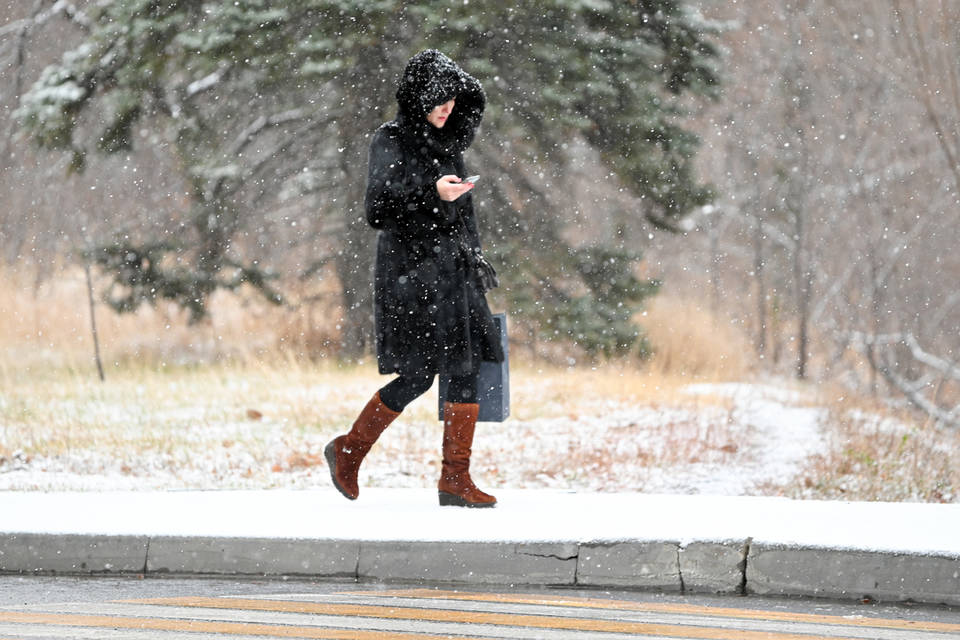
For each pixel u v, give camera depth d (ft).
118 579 64.64
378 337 74.79
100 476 110.32
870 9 301.84
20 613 55.11
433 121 74.18
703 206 237.66
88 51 231.71
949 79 256.11
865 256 357.61
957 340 351.05
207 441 131.13
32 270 252.21
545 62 221.05
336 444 76.89
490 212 241.14
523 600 58.08
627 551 61.57
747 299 370.53
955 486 118.52
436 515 69.56
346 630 51.60
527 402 175.22
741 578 60.39
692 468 123.54
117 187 321.32
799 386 213.46
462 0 212.64
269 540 64.64
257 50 217.15
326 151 247.09
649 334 230.07
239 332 231.30
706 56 237.04
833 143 362.94
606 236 294.66
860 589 58.75
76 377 188.55
